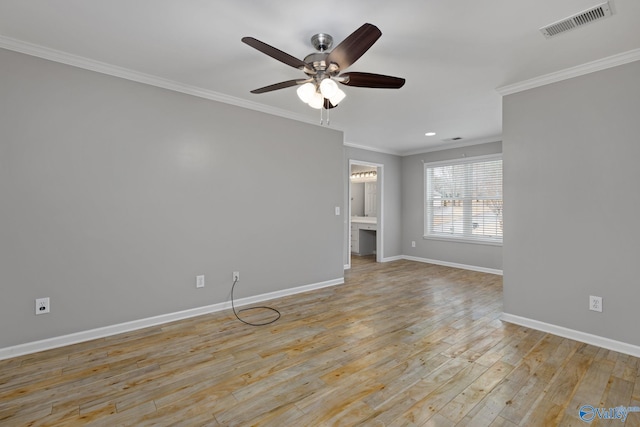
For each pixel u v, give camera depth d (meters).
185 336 2.76
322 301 3.77
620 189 2.47
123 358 2.36
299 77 2.92
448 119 4.20
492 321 3.13
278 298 3.88
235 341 2.66
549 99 2.83
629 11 1.89
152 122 2.97
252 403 1.84
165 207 3.05
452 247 5.92
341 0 1.81
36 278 2.45
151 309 2.99
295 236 4.07
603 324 2.55
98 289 2.71
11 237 2.35
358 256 7.15
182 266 3.17
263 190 3.76
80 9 1.91
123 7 1.89
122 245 2.83
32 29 2.14
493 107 3.70
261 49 1.81
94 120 2.68
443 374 2.15
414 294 4.07
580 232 2.67
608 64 2.49
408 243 6.68
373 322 3.10
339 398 1.88
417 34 2.17
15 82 2.36
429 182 6.35
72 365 2.25
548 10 1.89
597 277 2.58
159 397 1.89
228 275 3.49
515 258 3.06
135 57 2.54
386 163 6.45
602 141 2.55
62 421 1.68
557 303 2.80
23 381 2.05
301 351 2.48
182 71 2.80
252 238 3.67
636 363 2.28
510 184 3.08
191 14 1.96
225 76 2.91
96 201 2.70
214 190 3.37
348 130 4.79
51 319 2.51
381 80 2.12
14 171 2.36
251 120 3.65
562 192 2.76
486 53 2.43
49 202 2.49
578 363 2.29
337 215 4.57
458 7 1.87
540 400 1.86
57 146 2.52
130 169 2.86
